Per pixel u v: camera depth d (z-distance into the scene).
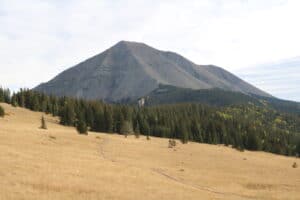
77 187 35.81
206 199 40.66
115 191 37.03
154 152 85.94
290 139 194.62
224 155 96.50
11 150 51.62
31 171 39.72
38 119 136.00
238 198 46.25
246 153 118.38
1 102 162.38
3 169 37.97
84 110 144.12
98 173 46.34
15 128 85.69
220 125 168.88
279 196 50.09
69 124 136.00
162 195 38.72
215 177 61.59
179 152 91.50
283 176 70.62
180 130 154.88
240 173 69.56
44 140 73.62
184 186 49.03
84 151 69.81
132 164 63.25
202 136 156.75
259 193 51.69
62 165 47.38
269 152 157.50
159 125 161.88
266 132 195.75
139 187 41.72
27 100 159.38
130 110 163.50
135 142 103.44
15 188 31.30
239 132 165.62
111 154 73.31
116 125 142.75
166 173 59.31
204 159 83.75
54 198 30.19
